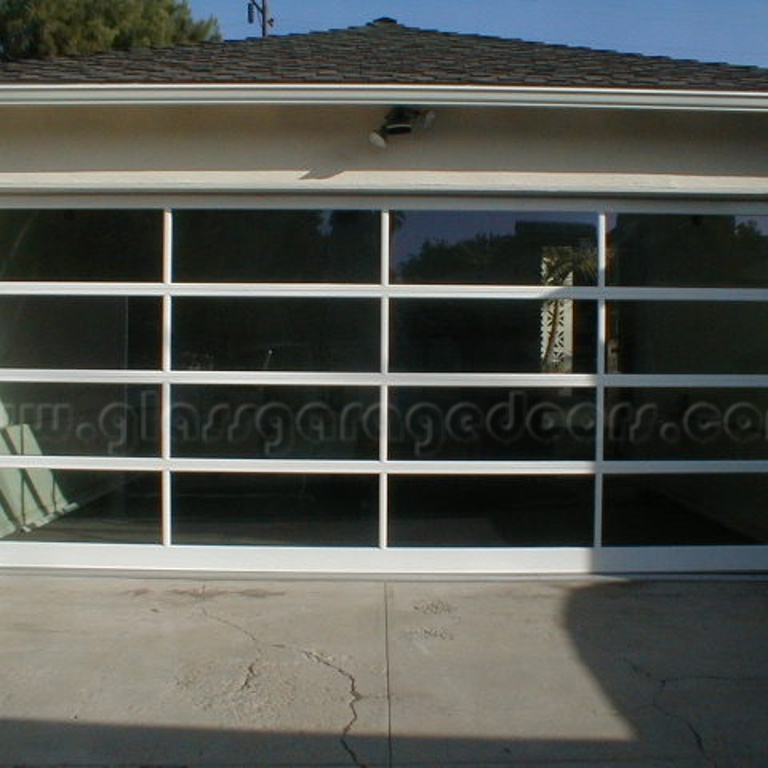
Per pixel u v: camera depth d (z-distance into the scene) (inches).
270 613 242.7
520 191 278.2
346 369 287.6
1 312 297.3
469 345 287.4
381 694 191.6
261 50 333.1
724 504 290.7
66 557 282.8
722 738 173.2
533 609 248.2
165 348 288.8
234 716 181.2
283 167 277.7
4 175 278.4
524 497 289.0
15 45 919.7
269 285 286.4
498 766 163.0
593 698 190.5
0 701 187.2
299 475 290.8
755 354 298.5
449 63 303.1
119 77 271.1
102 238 288.0
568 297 287.0
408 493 288.8
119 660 208.8
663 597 260.1
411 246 285.6
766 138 278.2
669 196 281.9
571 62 314.0
